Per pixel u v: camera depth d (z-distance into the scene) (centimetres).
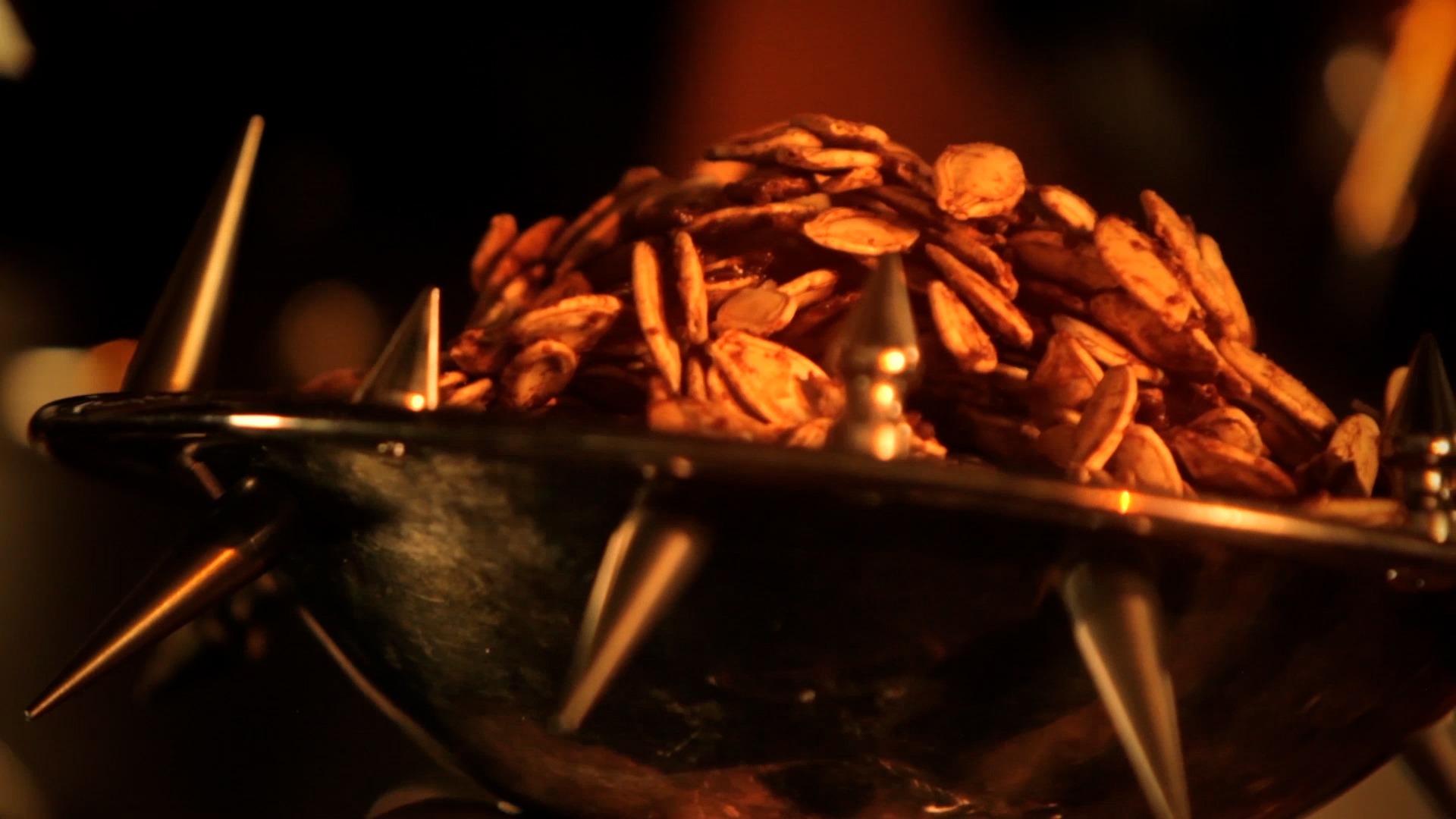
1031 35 100
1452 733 64
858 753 58
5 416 81
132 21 85
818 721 57
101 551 80
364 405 55
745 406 60
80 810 77
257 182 91
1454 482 58
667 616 56
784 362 60
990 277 62
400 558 57
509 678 58
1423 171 97
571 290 65
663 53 101
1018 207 65
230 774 77
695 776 58
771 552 55
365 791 76
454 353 62
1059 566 55
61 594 79
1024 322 62
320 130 95
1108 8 98
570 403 63
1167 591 56
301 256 93
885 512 55
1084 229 63
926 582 56
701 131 103
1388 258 98
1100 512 54
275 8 90
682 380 61
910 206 63
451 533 57
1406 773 66
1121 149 100
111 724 77
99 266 87
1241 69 98
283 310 90
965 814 59
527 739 59
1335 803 71
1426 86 95
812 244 63
